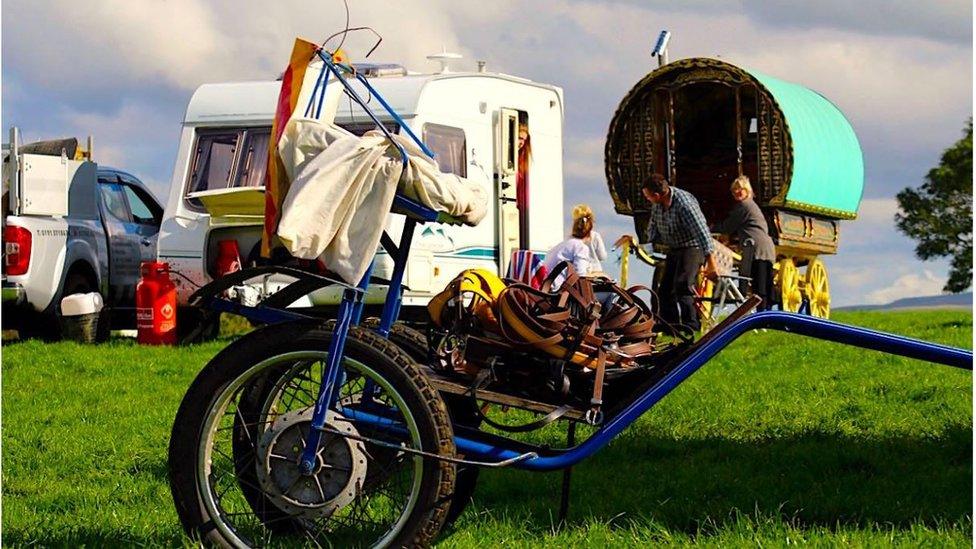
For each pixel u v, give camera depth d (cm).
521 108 1673
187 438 482
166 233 1598
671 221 1511
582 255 1480
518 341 505
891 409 905
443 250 1519
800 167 1872
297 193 461
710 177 2136
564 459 486
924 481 636
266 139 1583
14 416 990
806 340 1438
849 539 511
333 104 517
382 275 1441
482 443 498
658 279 1811
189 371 1293
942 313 1900
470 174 1582
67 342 1543
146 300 1576
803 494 607
